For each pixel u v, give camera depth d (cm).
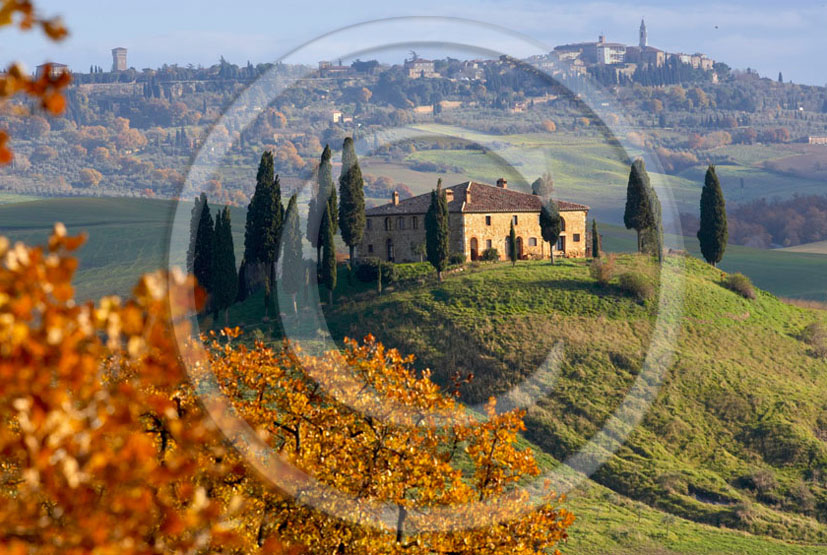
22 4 412
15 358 446
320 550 1423
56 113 447
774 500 4397
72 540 504
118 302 464
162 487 638
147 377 488
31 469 473
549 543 1620
